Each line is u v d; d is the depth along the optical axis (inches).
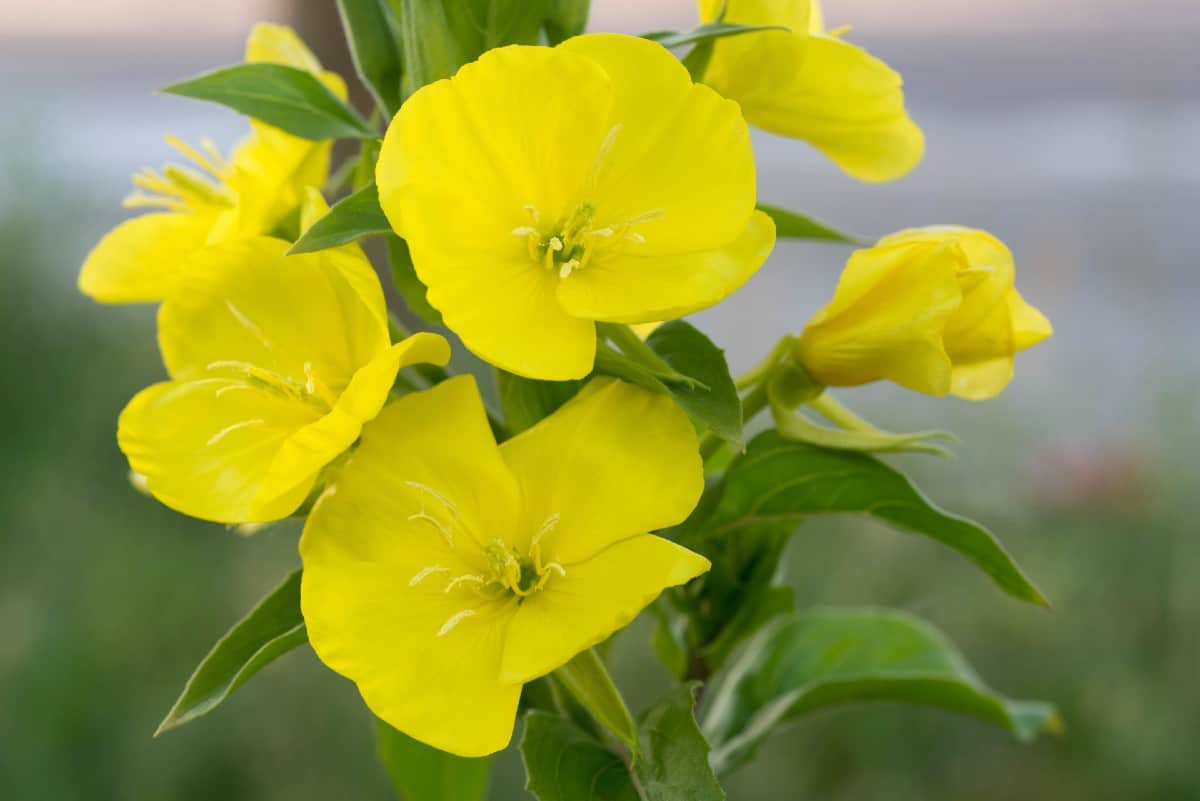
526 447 14.8
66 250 45.1
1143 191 54.9
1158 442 39.5
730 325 46.6
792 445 15.7
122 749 34.9
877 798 34.4
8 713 34.7
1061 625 35.8
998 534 37.8
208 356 15.3
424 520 14.8
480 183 14.6
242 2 62.9
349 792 34.3
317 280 15.2
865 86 15.7
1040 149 59.2
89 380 42.8
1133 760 33.8
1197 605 35.8
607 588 14.5
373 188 14.6
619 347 14.8
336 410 14.3
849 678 17.2
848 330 15.3
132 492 41.7
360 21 15.7
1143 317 47.7
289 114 15.6
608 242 14.8
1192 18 70.1
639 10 61.7
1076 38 70.4
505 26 15.3
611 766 15.4
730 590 16.5
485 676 14.5
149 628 37.2
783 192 59.2
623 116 14.8
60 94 62.2
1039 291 48.4
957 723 35.7
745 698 17.8
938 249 15.1
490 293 14.6
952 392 15.6
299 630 14.7
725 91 15.8
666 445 14.8
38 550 39.8
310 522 14.7
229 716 35.2
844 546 37.9
